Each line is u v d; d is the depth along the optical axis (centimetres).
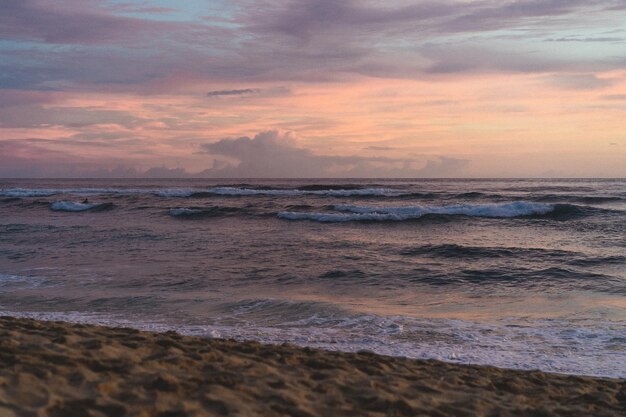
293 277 1342
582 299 1111
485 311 1007
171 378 422
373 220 2733
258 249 1830
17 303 1049
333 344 765
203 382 430
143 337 610
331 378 492
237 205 3681
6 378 369
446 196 4219
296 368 525
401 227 2533
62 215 3253
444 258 1669
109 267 1471
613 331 855
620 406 493
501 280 1323
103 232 2300
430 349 752
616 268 1477
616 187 6325
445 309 1024
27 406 325
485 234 2280
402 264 1544
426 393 484
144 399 368
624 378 639
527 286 1256
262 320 915
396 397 447
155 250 1803
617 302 1077
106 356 479
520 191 5256
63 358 450
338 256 1684
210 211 3133
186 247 1873
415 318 938
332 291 1194
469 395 492
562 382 581
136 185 9594
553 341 800
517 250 1770
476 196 4172
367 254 1730
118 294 1130
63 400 345
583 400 509
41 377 386
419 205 3566
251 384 441
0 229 2414
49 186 9288
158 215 3172
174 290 1179
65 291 1162
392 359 627
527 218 2738
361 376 517
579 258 1630
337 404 419
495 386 542
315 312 967
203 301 1062
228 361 521
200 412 354
